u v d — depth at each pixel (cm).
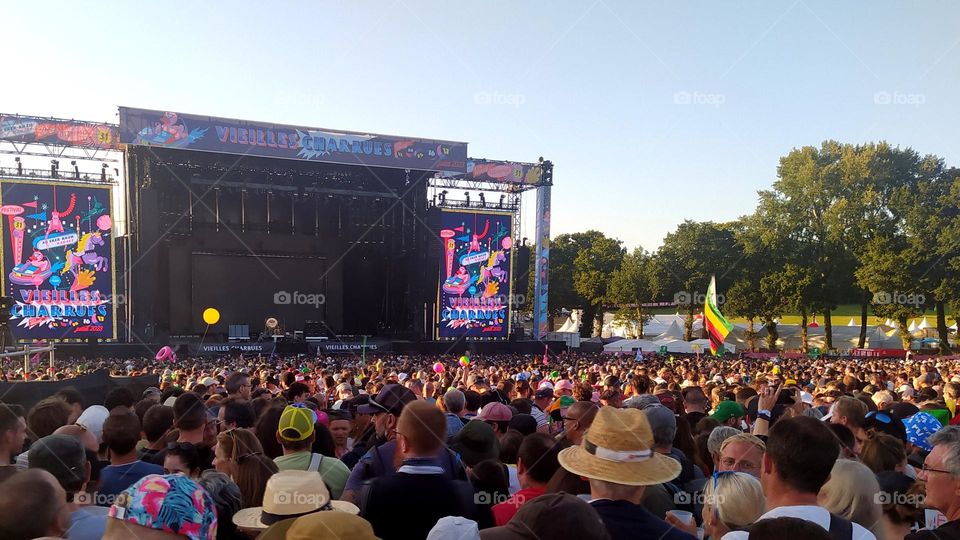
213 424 602
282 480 366
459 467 432
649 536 339
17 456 507
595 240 9062
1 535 279
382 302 5634
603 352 5256
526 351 5062
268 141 4406
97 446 508
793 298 5744
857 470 389
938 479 360
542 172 5228
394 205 5284
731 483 386
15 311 3994
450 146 4872
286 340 4609
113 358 4000
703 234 7006
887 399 961
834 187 5888
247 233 5022
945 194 5788
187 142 4191
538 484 446
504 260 5153
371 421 717
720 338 2453
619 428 364
